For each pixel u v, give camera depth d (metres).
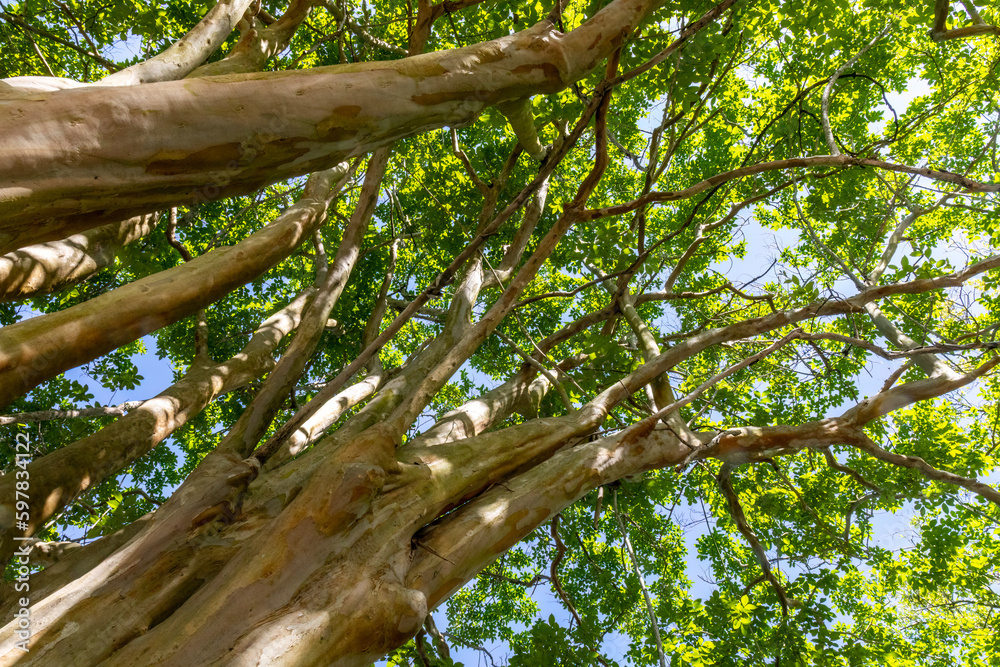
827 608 6.27
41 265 5.12
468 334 4.08
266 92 2.20
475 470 4.08
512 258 6.62
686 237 9.91
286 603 2.87
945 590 7.71
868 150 5.43
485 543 3.73
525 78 2.87
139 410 5.28
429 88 2.58
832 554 7.46
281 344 9.79
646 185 6.01
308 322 5.21
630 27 3.21
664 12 5.08
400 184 10.20
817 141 6.93
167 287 3.51
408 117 2.54
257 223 10.27
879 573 8.41
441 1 4.82
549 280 10.49
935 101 8.77
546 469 4.32
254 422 4.64
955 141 8.65
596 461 4.48
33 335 2.85
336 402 5.93
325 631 2.74
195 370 6.32
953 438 7.33
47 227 2.06
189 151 2.08
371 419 5.12
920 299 7.71
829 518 7.60
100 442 4.76
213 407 9.59
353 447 3.47
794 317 4.81
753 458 5.10
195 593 3.10
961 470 6.86
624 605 7.92
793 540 7.73
